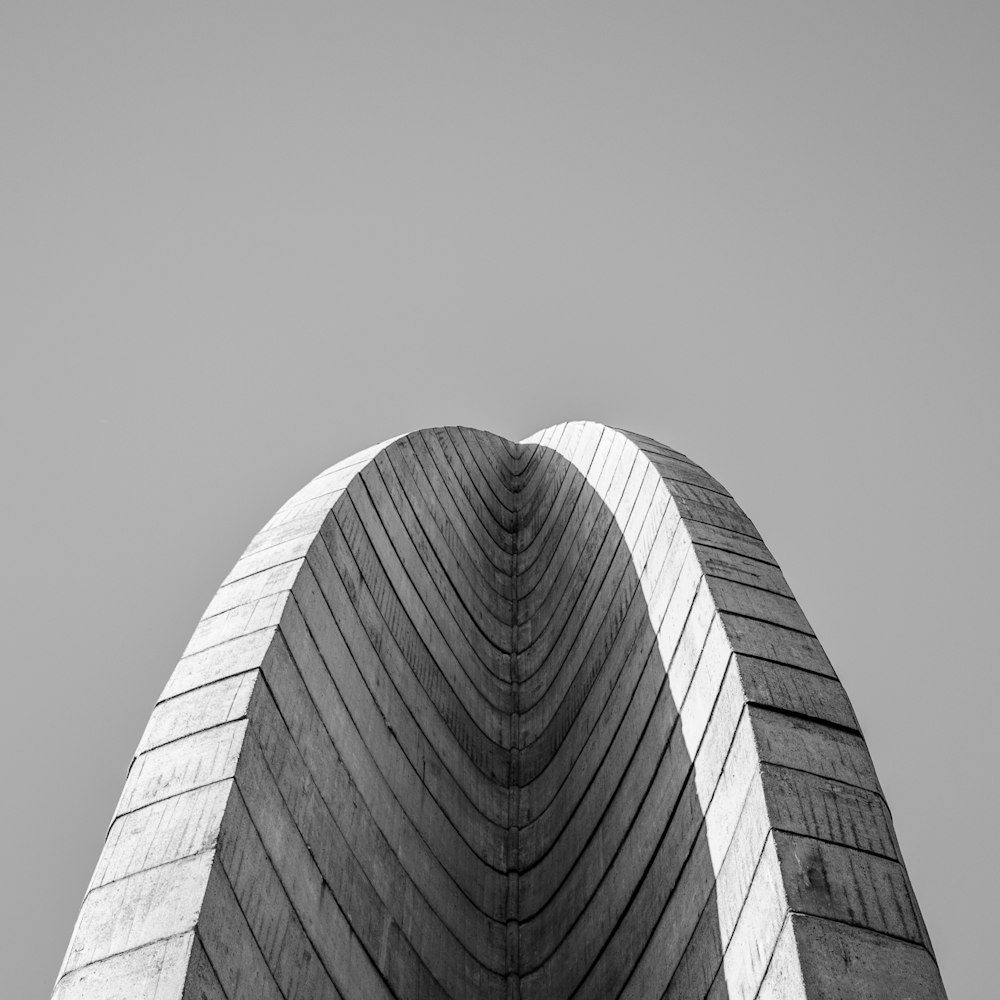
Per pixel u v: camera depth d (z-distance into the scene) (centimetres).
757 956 1158
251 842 1381
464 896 1719
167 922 1241
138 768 1482
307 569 1831
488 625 2412
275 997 1289
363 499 2184
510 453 3173
